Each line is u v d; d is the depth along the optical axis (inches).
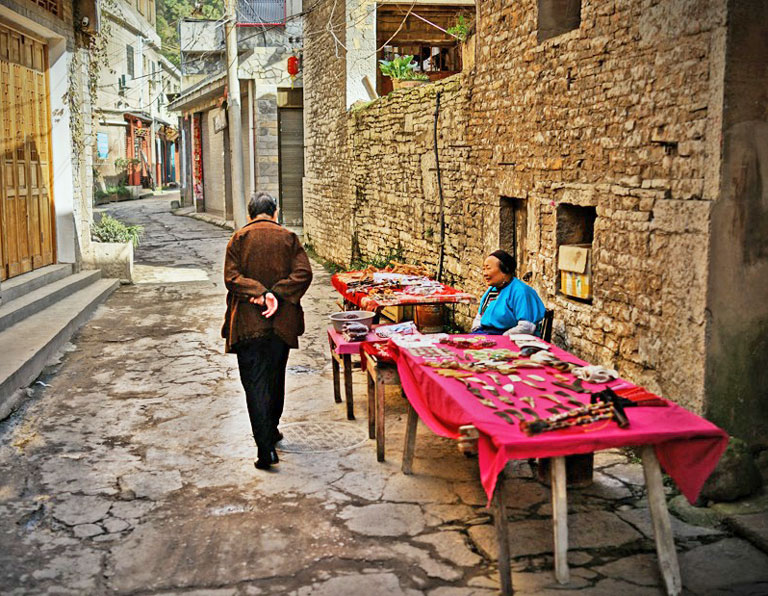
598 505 174.9
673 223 190.5
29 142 406.0
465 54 335.6
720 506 169.9
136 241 546.9
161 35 1968.5
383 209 450.0
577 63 234.7
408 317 336.5
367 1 515.2
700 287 181.0
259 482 190.1
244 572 147.0
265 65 787.4
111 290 466.3
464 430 146.4
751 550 154.3
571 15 260.2
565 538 141.7
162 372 293.4
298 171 824.3
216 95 901.2
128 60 1450.5
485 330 232.7
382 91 579.8
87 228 490.0
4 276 371.2
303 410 247.9
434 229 370.3
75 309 374.9
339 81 540.1
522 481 190.5
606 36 219.0
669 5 190.4
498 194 296.7
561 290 253.4
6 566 149.2
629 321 211.6
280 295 196.9
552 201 253.4
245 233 202.5
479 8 307.1
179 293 472.4
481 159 312.3
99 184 1332.4
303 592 139.9
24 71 398.6
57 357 311.6
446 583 142.8
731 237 179.8
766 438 191.9
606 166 222.1
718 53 173.5
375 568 148.3
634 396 153.6
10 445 215.3
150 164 1663.4
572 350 243.4
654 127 198.5
